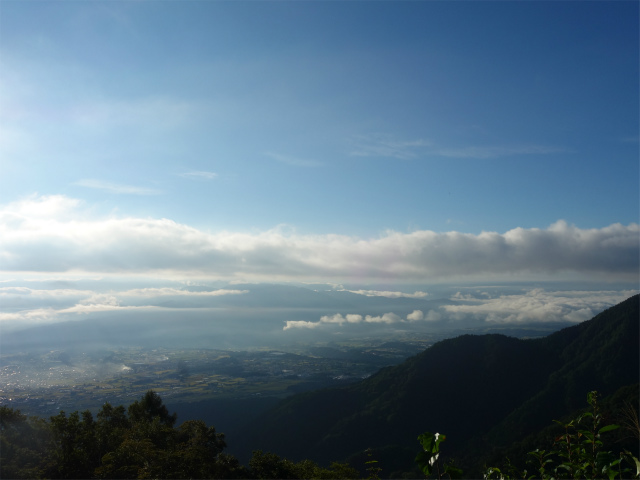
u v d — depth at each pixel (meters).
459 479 2.38
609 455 3.05
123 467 13.91
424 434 2.50
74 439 14.95
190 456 15.37
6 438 13.55
